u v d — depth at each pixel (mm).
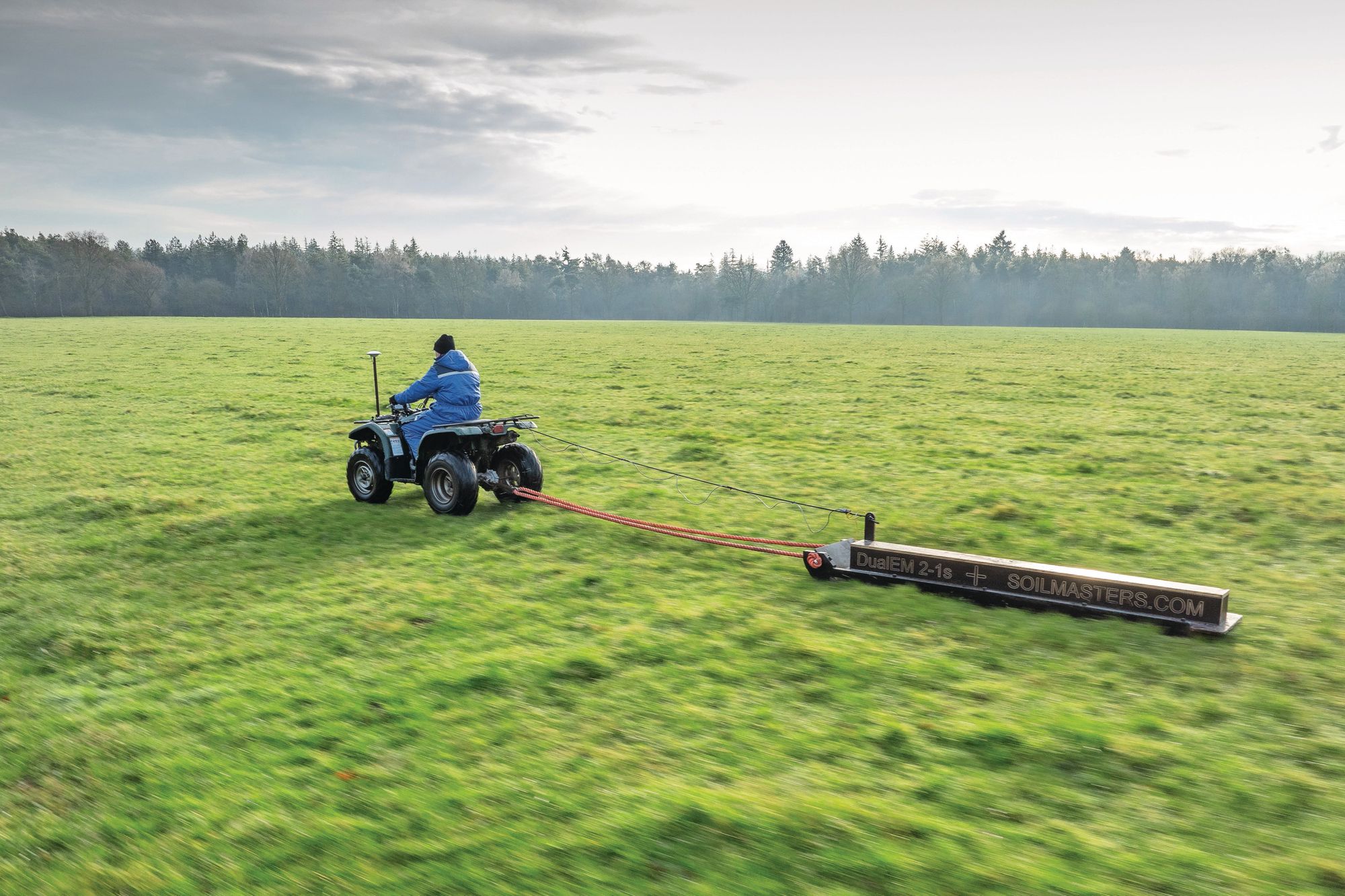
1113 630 6988
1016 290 185875
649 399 25844
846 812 4414
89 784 4887
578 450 16969
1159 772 4809
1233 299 165625
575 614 7652
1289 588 8250
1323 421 21328
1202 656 6488
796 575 8711
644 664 6457
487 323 120125
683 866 4023
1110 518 11117
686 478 13984
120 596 8383
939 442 17906
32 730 5574
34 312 144625
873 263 196500
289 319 135625
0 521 11414
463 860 4098
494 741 5281
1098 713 5570
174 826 4453
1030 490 12984
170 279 181750
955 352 52656
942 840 4188
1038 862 4004
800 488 13305
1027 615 7410
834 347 58188
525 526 10773
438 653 6734
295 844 4262
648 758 5027
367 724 5547
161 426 20219
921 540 10273
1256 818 4355
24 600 8281
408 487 13383
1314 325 148250
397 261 197125
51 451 16859
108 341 58312
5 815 4613
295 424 20359
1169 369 39500
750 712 5609
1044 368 39125
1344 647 6656
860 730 5340
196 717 5699
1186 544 9938
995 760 4957
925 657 6508
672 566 9109
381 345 53906
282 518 11359
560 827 4348
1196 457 15938
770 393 27875
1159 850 4090
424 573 8953
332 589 8453
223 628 7445
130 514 11664
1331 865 3943
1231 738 5207
